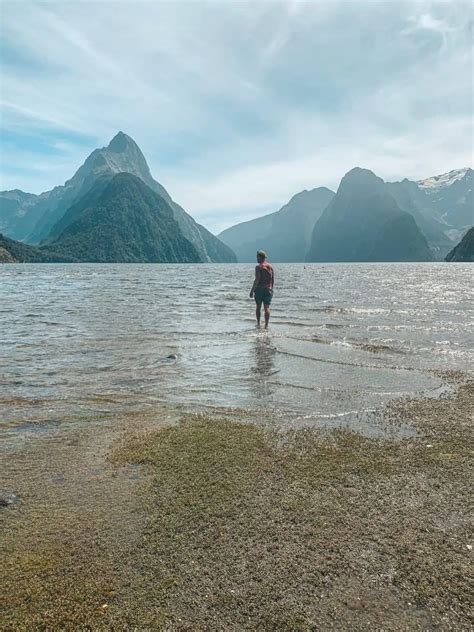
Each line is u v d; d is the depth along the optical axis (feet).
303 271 357.82
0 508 15.70
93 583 11.98
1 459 19.89
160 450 20.65
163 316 71.15
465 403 28.60
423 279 216.74
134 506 15.80
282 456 20.12
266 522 14.83
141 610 11.07
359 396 30.04
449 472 18.80
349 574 12.42
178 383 32.99
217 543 13.67
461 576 12.38
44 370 36.70
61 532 14.24
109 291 135.64
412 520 15.15
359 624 10.73
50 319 67.10
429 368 38.11
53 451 20.77
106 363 39.19
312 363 39.58
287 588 11.86
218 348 45.78
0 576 12.25
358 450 20.94
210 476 18.12
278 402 28.71
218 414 26.32
